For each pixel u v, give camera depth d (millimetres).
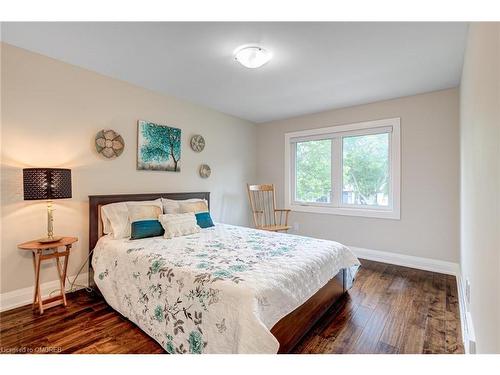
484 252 1165
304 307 1767
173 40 1985
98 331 1798
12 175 2113
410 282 2750
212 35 1910
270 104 3643
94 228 2549
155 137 3137
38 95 2240
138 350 1594
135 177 2959
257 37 1927
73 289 2465
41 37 1965
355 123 3680
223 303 1369
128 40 1994
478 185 1359
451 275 2961
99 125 2645
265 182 4719
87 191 2564
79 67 2482
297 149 4383
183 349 1481
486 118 1132
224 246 2209
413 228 3244
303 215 4230
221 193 4105
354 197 3758
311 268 1832
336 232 3889
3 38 1987
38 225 2258
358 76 2654
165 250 2051
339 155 3857
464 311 1987
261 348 1193
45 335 1743
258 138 4809
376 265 3322
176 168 3404
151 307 1726
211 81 2820
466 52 1981
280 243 2338
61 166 2385
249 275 1542
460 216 2701
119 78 2758
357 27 1786
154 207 2713
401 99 3303
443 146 3033
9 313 2027
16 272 2141
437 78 2697
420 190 3188
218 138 4035
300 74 2613
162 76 2695
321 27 1789
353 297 2383
